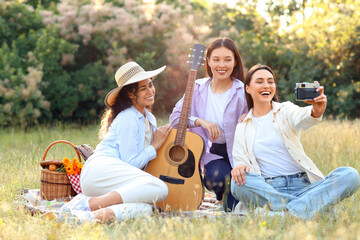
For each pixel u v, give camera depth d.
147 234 3.08
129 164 4.22
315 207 3.65
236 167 3.98
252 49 15.02
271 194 3.82
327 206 3.65
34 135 10.76
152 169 4.45
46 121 13.28
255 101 4.18
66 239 3.10
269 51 15.01
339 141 7.23
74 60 13.85
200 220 3.50
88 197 3.96
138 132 4.35
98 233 3.15
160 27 13.70
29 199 4.66
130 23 13.48
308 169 3.96
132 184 3.99
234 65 4.68
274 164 4.06
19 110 12.03
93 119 14.02
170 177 4.38
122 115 4.36
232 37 15.12
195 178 4.39
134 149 4.27
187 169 4.42
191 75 4.68
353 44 13.55
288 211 3.68
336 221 3.33
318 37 14.08
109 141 4.32
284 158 4.07
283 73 14.88
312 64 13.94
